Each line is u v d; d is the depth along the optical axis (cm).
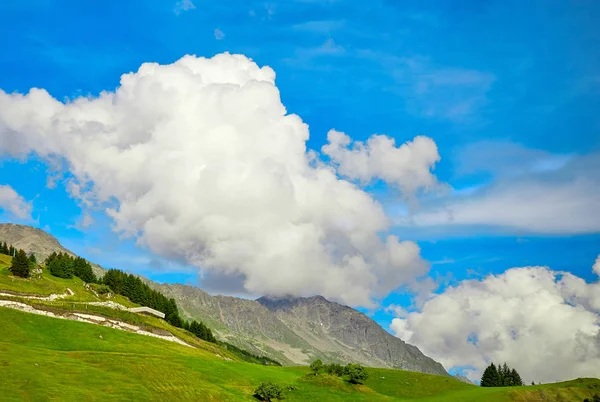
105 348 12975
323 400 12975
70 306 16725
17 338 11981
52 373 9738
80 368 10425
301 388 13650
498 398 14862
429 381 17262
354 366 15338
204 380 12019
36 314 14000
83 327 14025
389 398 14238
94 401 8869
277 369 16225
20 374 9206
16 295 16450
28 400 8256
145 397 9656
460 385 17188
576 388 15975
